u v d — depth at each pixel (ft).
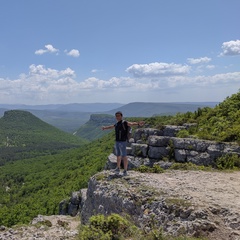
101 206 41.70
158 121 126.82
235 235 25.35
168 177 46.09
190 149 71.51
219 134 73.46
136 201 35.76
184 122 98.43
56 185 253.85
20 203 238.07
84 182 185.57
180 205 31.09
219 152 64.03
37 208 182.09
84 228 31.01
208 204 30.99
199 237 26.03
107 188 42.42
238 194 35.76
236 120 82.33
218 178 45.83
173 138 77.20
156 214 32.01
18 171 481.87
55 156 582.35
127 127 45.91
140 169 52.60
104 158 238.68
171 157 74.74
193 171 52.13
